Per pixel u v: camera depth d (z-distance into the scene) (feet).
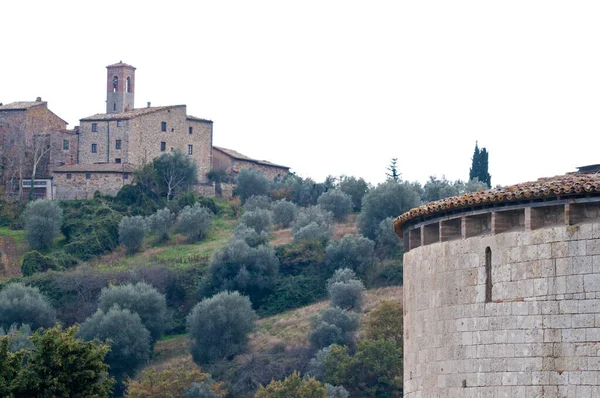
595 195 155.43
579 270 155.84
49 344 196.03
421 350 179.83
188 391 494.59
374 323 534.78
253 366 544.62
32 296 626.64
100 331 577.84
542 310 158.92
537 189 159.84
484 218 170.81
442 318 174.70
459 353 170.71
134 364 576.20
